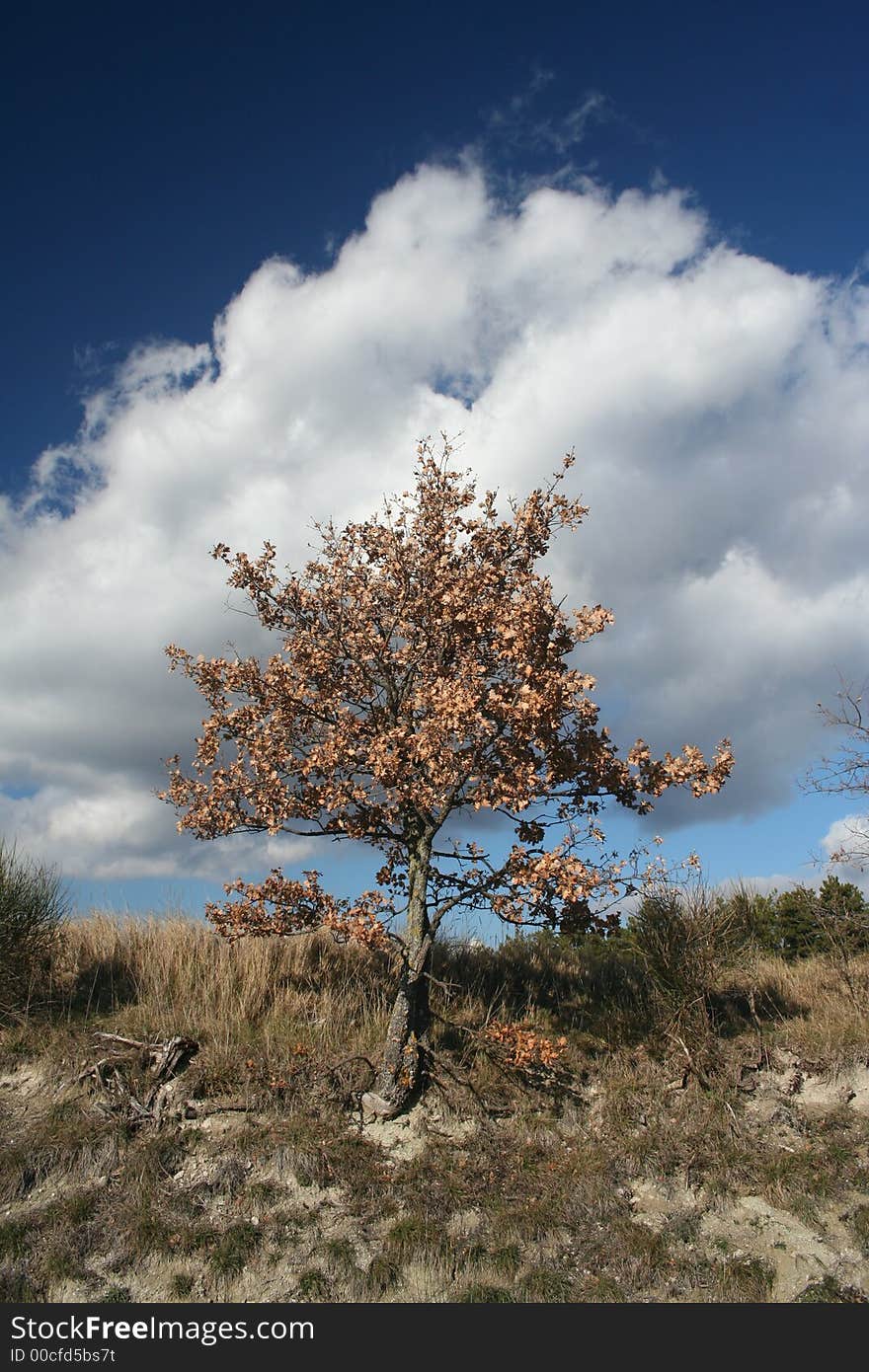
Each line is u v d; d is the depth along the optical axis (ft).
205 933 38.99
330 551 33.04
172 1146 26.00
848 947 42.50
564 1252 23.89
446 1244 23.61
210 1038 30.32
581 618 29.94
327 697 30.99
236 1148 26.20
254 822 30.50
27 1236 23.04
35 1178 24.88
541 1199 25.29
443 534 31.68
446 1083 29.53
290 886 28.73
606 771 29.32
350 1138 27.02
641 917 34.83
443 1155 26.84
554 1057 27.32
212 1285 22.48
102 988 34.24
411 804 29.91
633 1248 23.79
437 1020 32.30
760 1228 24.88
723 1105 29.50
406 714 30.58
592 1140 28.09
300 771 29.50
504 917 27.99
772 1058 32.09
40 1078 28.53
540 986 37.60
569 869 25.70
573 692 26.94
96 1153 25.45
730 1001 36.11
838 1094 30.63
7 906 31.45
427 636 31.22
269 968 35.86
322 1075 29.01
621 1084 30.37
